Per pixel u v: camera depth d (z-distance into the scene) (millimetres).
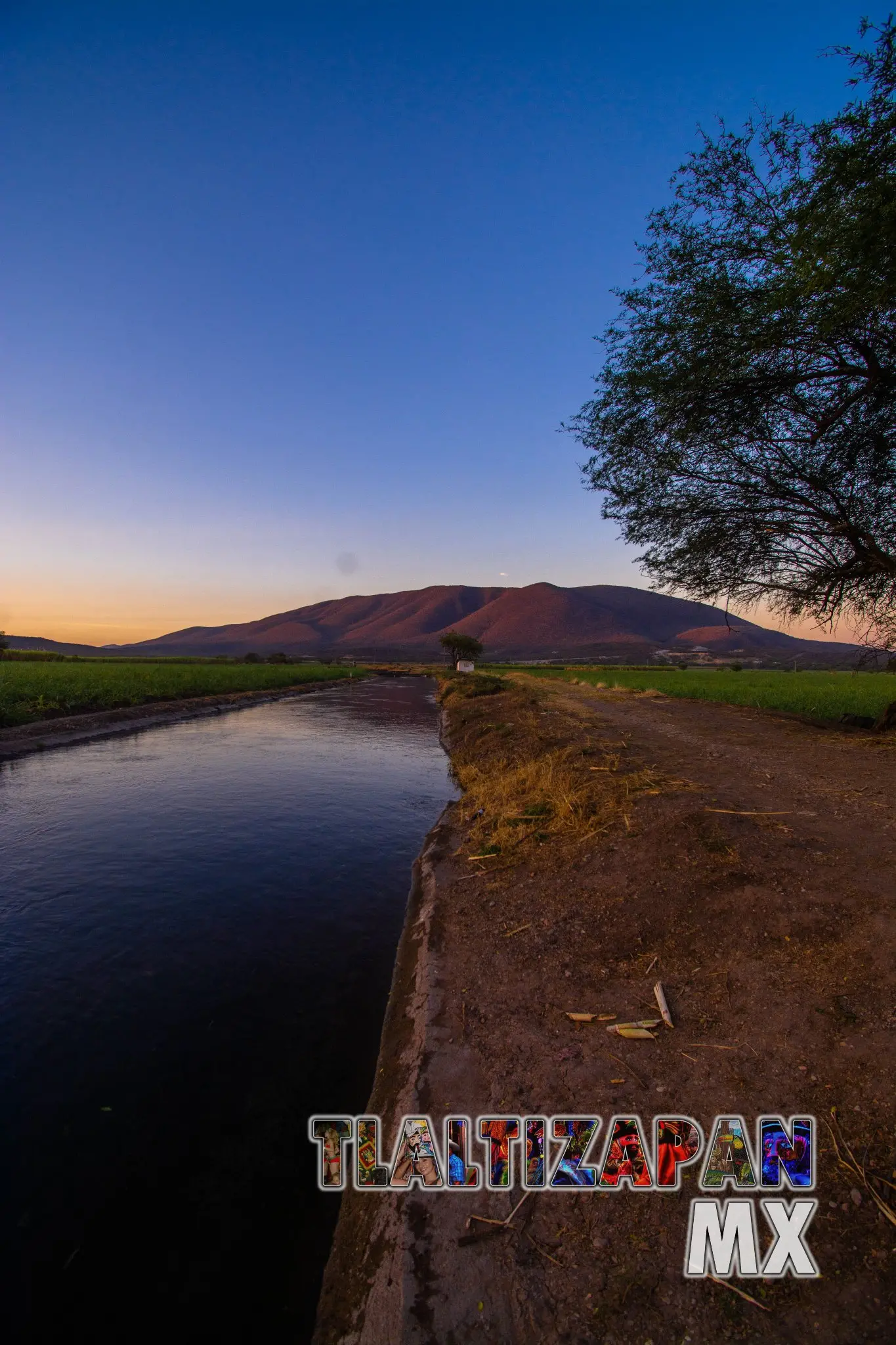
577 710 17734
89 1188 3082
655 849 5383
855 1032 3012
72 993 4797
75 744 17234
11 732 16094
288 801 10961
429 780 13258
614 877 5145
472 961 4574
